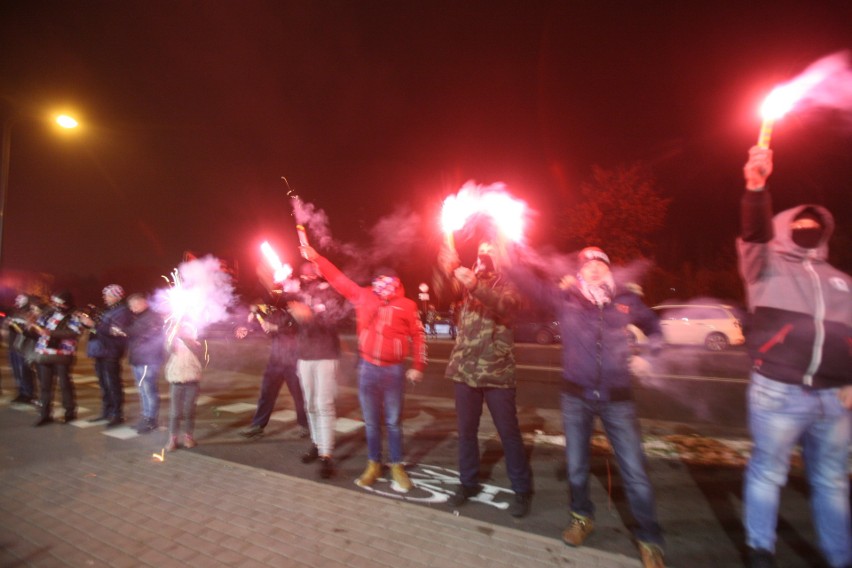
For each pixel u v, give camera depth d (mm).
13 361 7984
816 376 2740
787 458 2908
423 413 7477
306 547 3400
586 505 3461
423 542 3459
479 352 3871
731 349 16469
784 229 2891
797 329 2762
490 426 6652
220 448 5570
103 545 3438
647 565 3115
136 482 4527
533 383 10641
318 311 4902
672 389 9719
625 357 3305
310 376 4906
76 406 7066
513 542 3457
